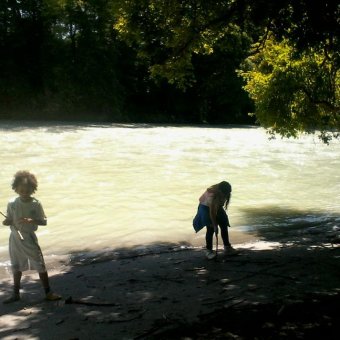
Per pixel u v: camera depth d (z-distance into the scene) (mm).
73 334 5078
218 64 56406
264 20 9484
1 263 8570
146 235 10648
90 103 52312
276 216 12734
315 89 14773
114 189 15672
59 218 11906
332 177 19266
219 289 6609
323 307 5566
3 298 6559
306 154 26891
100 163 21031
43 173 18047
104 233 10734
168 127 46156
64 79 51188
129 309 5820
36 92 49875
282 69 15172
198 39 11422
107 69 53062
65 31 52531
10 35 49875
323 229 11492
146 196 14766
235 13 10047
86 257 9023
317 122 15672
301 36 8242
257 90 15930
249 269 7719
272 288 6586
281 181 18078
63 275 7742
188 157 24000
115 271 7910
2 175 17203
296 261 8203
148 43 11570
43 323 5418
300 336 4711
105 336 5000
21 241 6215
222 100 59656
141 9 11023
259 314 5375
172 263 8367
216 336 4781
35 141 27734
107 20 51281
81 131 35156
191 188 16250
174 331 4961
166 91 58875
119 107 53844
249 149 28594
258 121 16469
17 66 49531
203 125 54281
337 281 6934
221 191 8312
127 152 24984
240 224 11859
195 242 10258
